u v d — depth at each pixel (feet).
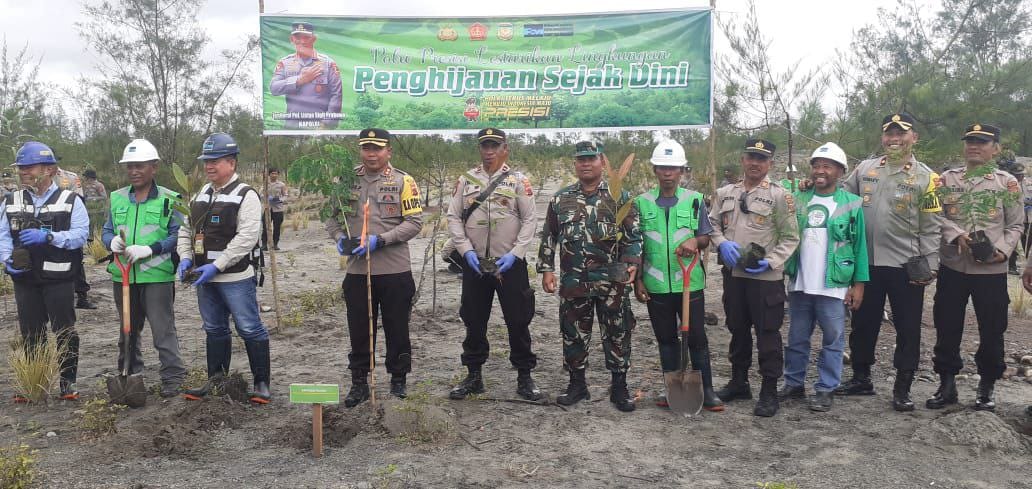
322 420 16.57
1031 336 26.61
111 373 21.47
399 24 24.97
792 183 19.19
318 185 17.89
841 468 14.61
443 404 18.38
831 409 18.31
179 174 17.44
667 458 15.20
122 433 15.75
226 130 74.79
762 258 17.35
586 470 14.53
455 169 38.37
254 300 18.31
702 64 24.43
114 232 18.83
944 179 19.03
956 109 39.88
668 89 24.58
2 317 29.22
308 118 25.22
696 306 17.99
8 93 63.00
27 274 18.47
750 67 30.83
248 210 17.78
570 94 24.86
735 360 19.01
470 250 18.25
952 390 18.45
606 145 43.62
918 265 17.26
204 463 14.73
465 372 21.77
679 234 17.88
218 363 18.54
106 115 71.97
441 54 25.00
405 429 16.16
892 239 18.33
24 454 14.21
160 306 18.62
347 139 32.53
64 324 18.89
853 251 18.03
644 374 21.58
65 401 18.78
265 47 25.05
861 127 37.70
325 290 34.35
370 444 15.69
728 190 18.70
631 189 33.12
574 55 24.75
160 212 18.43
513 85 24.97
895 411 18.17
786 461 15.01
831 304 18.12
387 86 25.07
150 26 72.54
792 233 17.61
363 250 17.39
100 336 26.50
